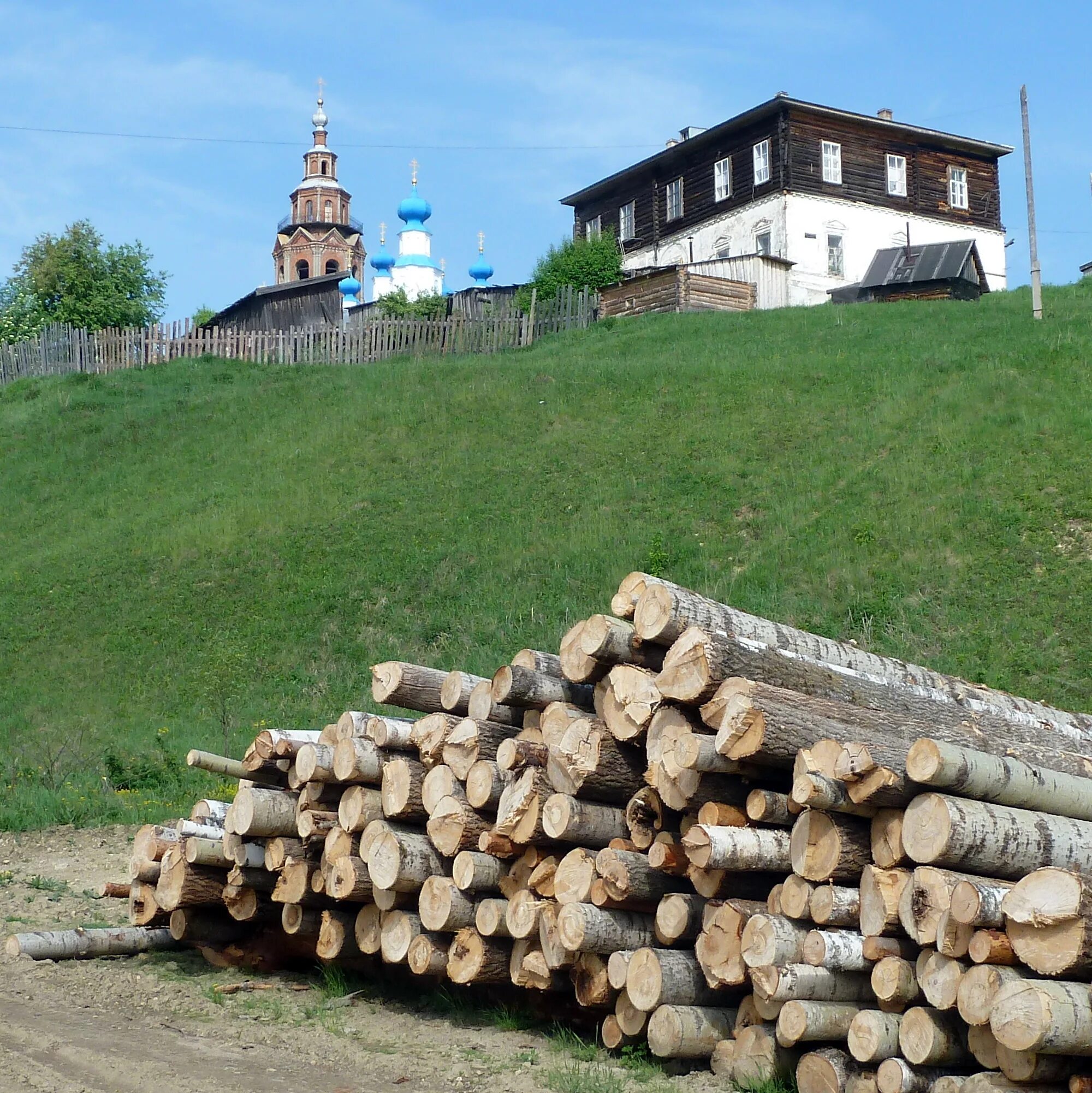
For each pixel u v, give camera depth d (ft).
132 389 117.60
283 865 26.94
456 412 94.89
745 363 93.71
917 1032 17.92
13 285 191.21
